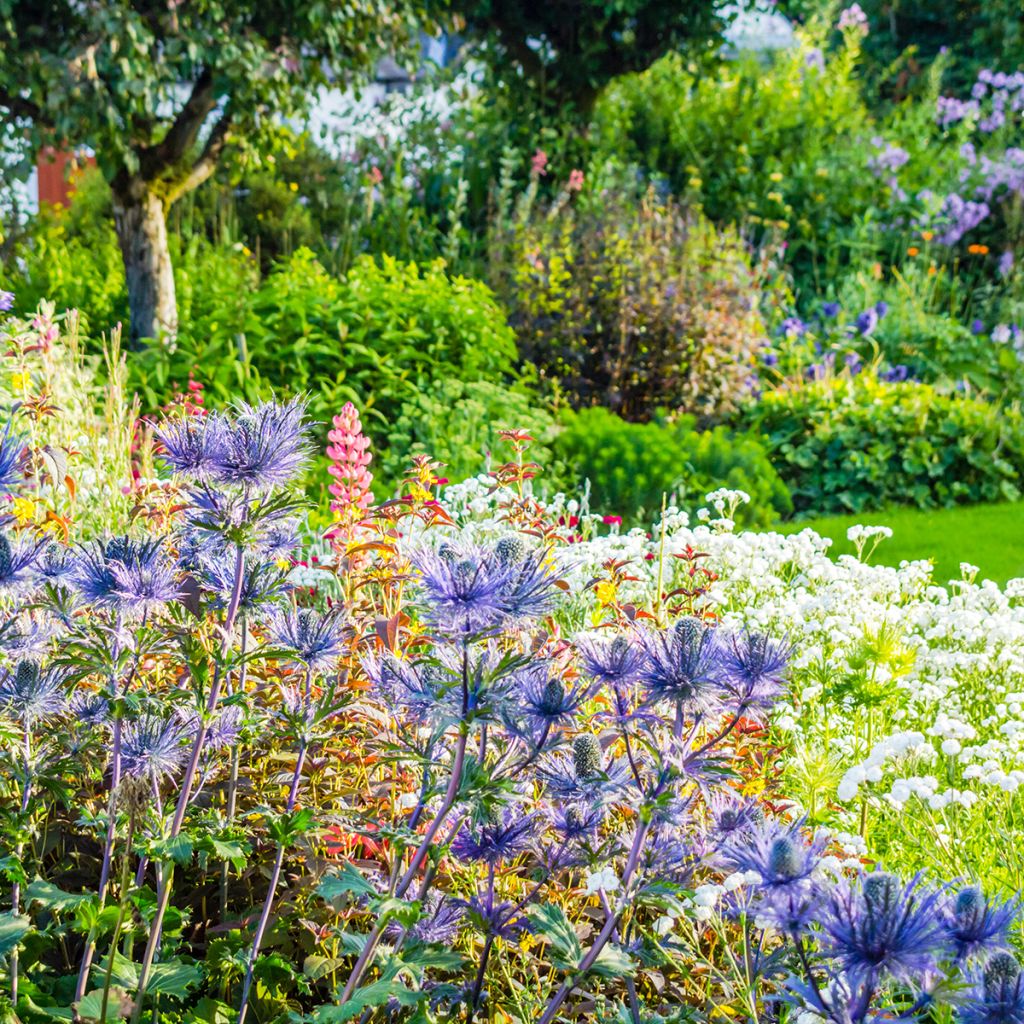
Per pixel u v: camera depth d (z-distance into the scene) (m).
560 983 2.63
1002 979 1.66
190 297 9.66
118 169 8.73
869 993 1.69
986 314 12.74
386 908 1.94
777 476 9.04
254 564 2.41
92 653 2.18
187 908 2.69
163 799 2.80
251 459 2.16
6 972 2.27
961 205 13.61
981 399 10.52
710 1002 2.46
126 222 8.87
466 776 2.04
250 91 8.46
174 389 7.44
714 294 10.23
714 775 2.15
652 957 2.32
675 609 3.61
